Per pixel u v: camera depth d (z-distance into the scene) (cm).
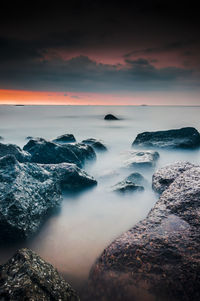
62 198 718
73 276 442
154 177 803
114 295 363
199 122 4209
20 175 607
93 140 1827
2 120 4475
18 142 2128
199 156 1585
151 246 407
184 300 332
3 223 480
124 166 1119
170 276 357
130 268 384
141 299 345
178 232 430
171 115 6438
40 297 315
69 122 4266
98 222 640
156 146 1683
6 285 322
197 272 352
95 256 498
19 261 365
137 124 3916
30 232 514
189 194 532
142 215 671
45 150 1170
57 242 544
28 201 546
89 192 842
